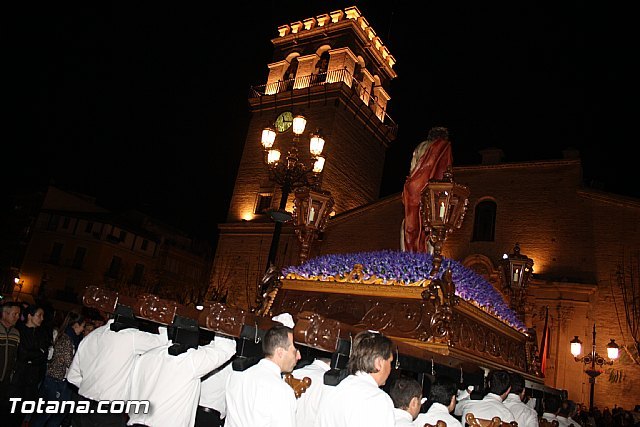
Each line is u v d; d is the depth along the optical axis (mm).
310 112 33562
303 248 9734
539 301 24734
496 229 27359
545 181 27281
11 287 47625
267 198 33500
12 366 7363
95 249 47750
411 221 8992
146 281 49375
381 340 3977
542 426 7562
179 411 4547
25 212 50531
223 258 33031
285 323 5027
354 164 34156
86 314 8945
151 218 54812
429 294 6305
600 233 25250
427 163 9023
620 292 23844
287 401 3863
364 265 7227
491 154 29344
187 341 4719
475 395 6117
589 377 22812
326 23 36219
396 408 4148
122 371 5145
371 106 36531
